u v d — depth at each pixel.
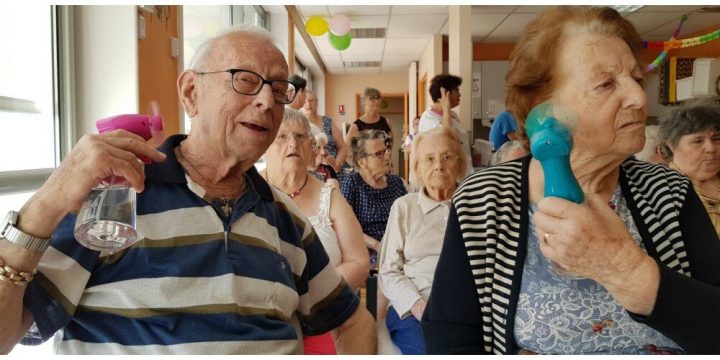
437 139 1.87
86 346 0.85
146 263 0.87
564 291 0.89
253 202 1.03
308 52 7.56
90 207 0.72
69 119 1.90
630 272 0.69
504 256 0.94
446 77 3.73
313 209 1.75
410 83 9.89
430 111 3.79
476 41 6.75
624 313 0.88
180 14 2.60
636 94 0.82
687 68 6.07
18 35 1.66
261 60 1.00
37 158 1.76
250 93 0.99
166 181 0.94
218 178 1.03
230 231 0.97
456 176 1.88
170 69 2.46
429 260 1.75
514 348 0.93
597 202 0.71
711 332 0.69
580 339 0.89
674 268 0.89
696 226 0.92
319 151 2.92
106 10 1.98
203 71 1.00
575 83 0.86
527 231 0.94
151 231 0.89
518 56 0.96
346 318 1.25
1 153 1.57
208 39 1.03
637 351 0.89
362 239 1.76
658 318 0.70
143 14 2.11
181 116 2.62
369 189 2.39
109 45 1.99
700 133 1.59
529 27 0.96
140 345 0.86
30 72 1.72
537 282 0.91
